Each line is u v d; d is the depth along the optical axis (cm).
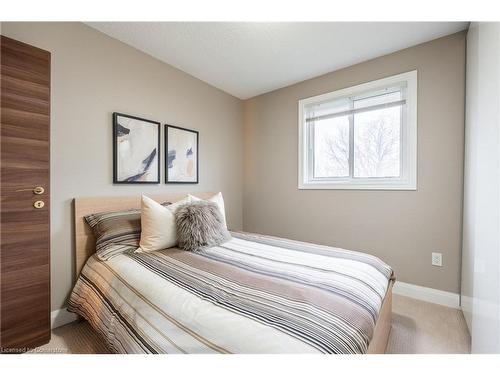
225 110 314
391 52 219
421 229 206
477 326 129
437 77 197
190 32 193
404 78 212
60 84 171
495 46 109
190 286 112
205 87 286
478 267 129
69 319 175
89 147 187
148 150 225
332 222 259
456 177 190
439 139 197
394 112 226
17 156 136
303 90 281
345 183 253
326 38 199
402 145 221
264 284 112
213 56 229
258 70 257
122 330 107
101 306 132
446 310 188
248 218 338
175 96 252
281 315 85
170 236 176
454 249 191
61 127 172
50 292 153
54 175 169
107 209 195
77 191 181
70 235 178
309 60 234
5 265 133
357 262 143
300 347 70
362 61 236
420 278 207
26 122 140
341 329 80
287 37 198
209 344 77
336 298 98
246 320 83
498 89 103
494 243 104
